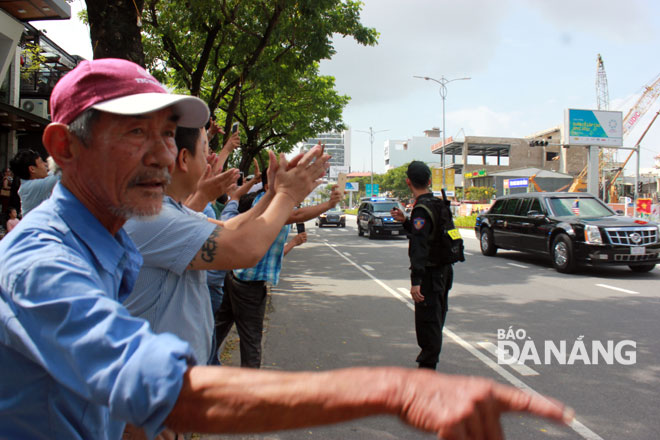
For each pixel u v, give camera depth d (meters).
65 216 1.00
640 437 3.15
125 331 0.77
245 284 3.51
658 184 77.75
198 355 1.69
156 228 1.49
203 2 8.95
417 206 3.94
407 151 140.88
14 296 0.82
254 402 0.68
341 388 0.66
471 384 0.62
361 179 112.25
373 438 3.16
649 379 4.20
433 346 3.93
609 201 64.94
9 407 0.89
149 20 10.98
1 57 9.56
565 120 41.09
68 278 0.82
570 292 8.28
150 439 0.73
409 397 0.62
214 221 1.84
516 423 3.38
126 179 1.03
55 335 0.78
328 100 20.39
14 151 12.63
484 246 14.02
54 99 1.05
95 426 0.97
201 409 0.69
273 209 1.52
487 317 6.56
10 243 0.90
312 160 1.57
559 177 62.19
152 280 1.53
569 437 3.16
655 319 6.33
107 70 1.02
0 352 0.87
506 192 54.47
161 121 1.08
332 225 36.72
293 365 4.65
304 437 3.17
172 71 13.33
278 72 10.92
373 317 6.66
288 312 6.97
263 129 20.34
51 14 9.41
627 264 9.73
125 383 0.71
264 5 9.66
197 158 1.87
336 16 10.72
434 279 3.91
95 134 1.01
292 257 14.47
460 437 0.58
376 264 12.77
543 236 11.12
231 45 10.97
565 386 4.06
